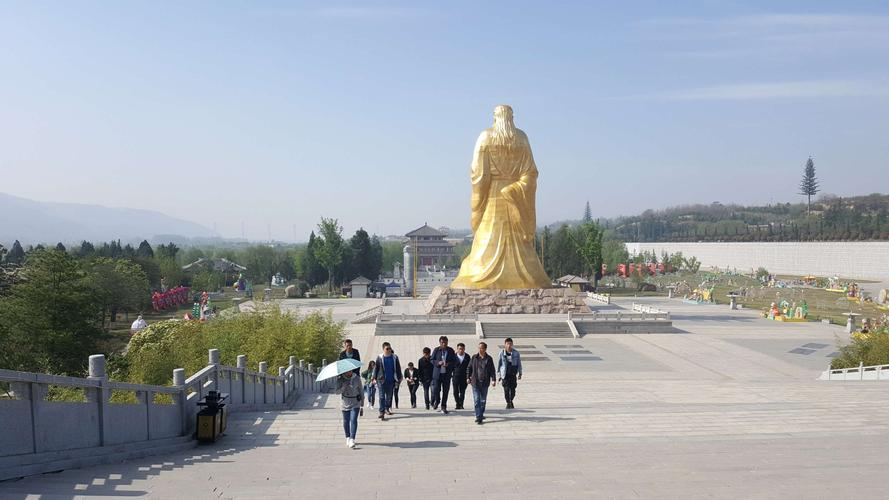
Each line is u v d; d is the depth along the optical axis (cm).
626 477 1226
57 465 1189
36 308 4341
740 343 5259
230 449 1591
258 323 4288
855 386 2791
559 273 12669
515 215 6325
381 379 2009
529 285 6272
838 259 13362
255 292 12169
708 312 7681
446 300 6212
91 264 7362
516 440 1670
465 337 5544
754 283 12775
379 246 14125
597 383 3584
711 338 5528
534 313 6203
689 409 2112
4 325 4172
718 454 1434
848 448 1498
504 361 2217
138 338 4569
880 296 9206
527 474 1265
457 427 1864
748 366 4291
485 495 1112
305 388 3341
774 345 5153
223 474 1270
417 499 1092
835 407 2125
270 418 2002
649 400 2780
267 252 15025
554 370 4159
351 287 10800
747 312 7669
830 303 9256
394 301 9062
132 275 7738
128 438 1429
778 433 1706
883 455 1415
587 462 1369
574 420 1936
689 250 18275
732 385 3219
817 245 13962
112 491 1099
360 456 1480
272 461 1417
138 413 1472
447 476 1255
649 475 1240
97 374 1338
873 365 3450
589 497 1092
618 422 1894
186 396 1697
